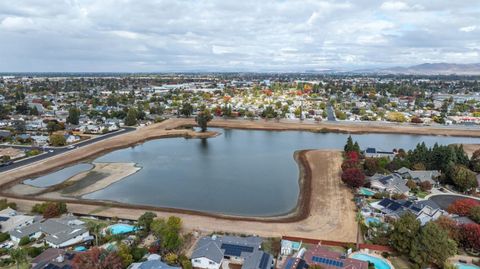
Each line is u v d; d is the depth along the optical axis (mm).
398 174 98188
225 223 70562
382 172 98625
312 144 150750
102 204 80438
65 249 57906
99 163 118562
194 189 93375
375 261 55625
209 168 113688
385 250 58281
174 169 112312
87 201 82812
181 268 52000
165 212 75875
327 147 143875
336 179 98125
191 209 80000
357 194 85250
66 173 107062
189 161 122625
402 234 56094
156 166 115812
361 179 87438
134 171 109375
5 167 109375
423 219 67438
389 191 85875
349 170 90188
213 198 86938
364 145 148375
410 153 108188
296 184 97812
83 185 95625
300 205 80875
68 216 71875
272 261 54062
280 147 145125
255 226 69375
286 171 110500
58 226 63844
